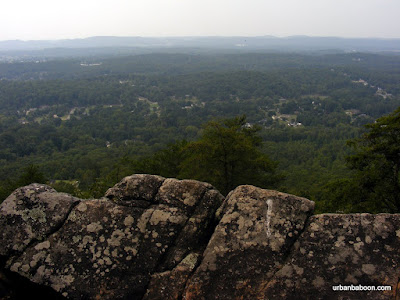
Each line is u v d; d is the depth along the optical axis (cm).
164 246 344
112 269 321
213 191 404
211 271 316
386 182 907
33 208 354
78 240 337
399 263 296
